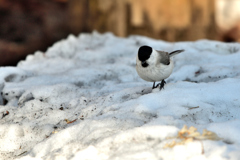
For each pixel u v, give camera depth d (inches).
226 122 175.0
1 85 314.2
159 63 220.2
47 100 272.8
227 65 318.0
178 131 165.2
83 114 233.5
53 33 658.2
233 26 832.9
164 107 211.3
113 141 167.9
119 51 424.2
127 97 245.6
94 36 504.7
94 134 183.2
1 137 219.5
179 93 224.4
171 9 684.1
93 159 154.5
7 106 266.8
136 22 666.8
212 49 395.5
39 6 658.8
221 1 827.4
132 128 177.6
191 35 707.4
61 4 667.4
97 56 415.2
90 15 663.1
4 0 635.5
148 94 226.1
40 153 189.0
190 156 145.3
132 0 656.4
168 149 151.5
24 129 223.8
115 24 656.4
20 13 642.2
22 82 321.7
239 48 380.5
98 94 278.4
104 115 210.7
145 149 155.6
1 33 622.5
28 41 637.3
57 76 334.3
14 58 618.8
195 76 307.3
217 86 234.7
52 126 224.5
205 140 154.6
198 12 705.0
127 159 146.1
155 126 170.2
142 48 219.6
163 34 691.4
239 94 224.1
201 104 211.9
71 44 470.3
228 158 139.9
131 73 332.8
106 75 338.6
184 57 362.0
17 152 206.5
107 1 649.0
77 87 292.8
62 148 177.9
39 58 434.9
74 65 383.9
